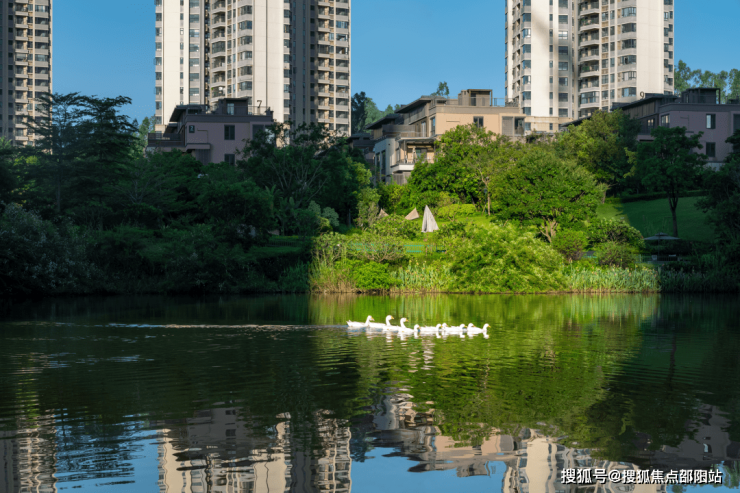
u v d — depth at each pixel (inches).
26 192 2504.9
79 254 2021.4
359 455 513.7
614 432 569.9
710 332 1178.0
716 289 2188.7
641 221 3191.4
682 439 553.6
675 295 2078.0
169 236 2231.8
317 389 717.3
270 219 2391.7
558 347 1006.4
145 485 456.4
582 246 2422.5
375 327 1225.4
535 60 5944.9
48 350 969.5
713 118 3993.6
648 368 836.0
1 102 6776.6
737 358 909.2
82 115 2691.9
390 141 4101.9
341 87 6919.3
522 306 1692.9
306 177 3080.7
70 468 485.7
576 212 2600.9
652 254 2549.2
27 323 1282.0
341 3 6884.8
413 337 1105.4
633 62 5797.2
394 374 800.9
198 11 6299.2
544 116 5910.4
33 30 6958.7
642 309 1609.3
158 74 6289.4
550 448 532.7
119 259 2124.8
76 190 2586.1
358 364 866.1
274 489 450.9
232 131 3959.2
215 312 1494.8
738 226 2306.8
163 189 2854.3
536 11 5935.0
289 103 6166.3
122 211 2527.1
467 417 610.5
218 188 2316.7
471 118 3991.1
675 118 3976.4
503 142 3326.8
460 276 2197.3
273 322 1305.4
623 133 3973.9
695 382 754.8
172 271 2098.9
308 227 2571.4
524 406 649.0
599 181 3870.6
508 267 2182.6
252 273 2182.6
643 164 2965.1
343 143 3223.4
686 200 3484.3
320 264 2210.9
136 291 2085.4
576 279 2186.3
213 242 2160.4
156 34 6299.2
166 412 623.5
